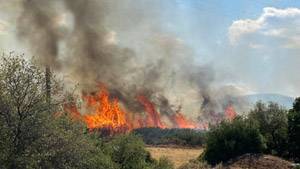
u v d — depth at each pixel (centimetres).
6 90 1631
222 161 3972
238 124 4109
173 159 4806
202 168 3662
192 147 6731
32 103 1648
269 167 3494
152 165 2962
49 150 1644
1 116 1617
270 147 4322
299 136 4256
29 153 1603
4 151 1590
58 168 1672
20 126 1609
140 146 2845
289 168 3491
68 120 1770
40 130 1638
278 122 4491
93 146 1953
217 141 4078
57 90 1730
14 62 1648
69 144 1708
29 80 1656
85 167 1814
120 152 2741
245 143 4028
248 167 3538
